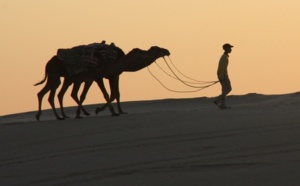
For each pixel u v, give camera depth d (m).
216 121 47.16
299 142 40.12
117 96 53.62
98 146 42.31
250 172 33.97
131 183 33.59
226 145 40.41
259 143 40.41
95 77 52.38
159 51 53.06
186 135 43.44
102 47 52.00
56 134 46.41
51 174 36.69
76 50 52.19
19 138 46.25
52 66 52.88
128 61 52.22
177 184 32.84
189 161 37.25
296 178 32.28
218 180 33.00
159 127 46.03
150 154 39.50
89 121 50.06
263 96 73.44
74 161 39.16
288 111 51.62
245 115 49.44
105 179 34.78
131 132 45.22
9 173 37.59
